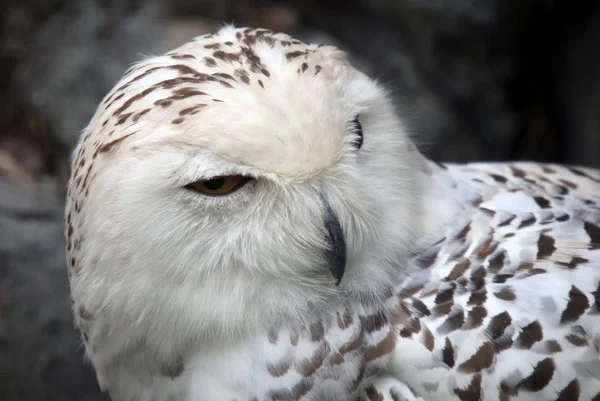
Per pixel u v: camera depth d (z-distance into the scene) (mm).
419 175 2416
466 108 3367
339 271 2375
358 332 2387
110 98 2385
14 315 2613
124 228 2363
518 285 2387
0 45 3287
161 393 2404
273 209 2369
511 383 2377
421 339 2383
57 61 3188
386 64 3314
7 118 3186
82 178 2381
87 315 2400
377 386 2393
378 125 2391
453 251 2400
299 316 2387
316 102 2361
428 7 3236
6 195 2859
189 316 2383
